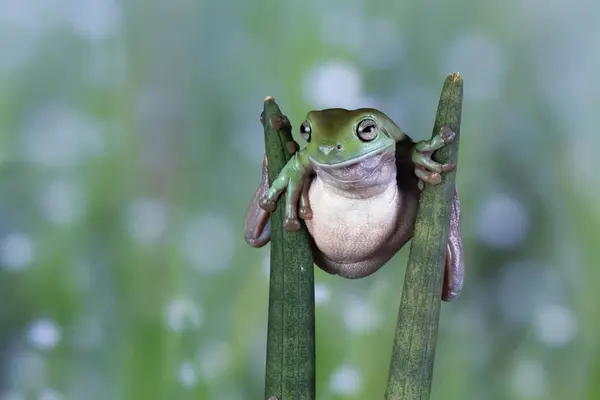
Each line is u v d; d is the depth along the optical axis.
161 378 1.48
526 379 1.55
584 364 1.54
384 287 1.47
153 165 1.66
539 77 1.62
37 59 1.66
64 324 1.58
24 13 1.65
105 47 1.66
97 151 1.66
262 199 1.20
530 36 1.62
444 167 1.17
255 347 1.56
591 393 1.52
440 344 1.60
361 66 1.60
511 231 1.60
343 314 1.44
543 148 1.61
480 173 1.62
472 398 1.57
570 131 1.61
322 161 1.19
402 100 1.62
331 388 1.43
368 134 1.19
